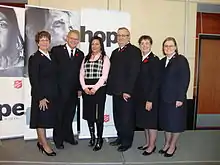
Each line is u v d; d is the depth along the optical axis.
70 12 4.17
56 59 3.55
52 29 4.08
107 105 4.18
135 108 3.53
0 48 3.88
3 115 3.96
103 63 3.56
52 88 3.41
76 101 3.79
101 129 3.69
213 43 5.82
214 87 5.92
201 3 4.91
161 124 3.38
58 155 3.45
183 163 3.28
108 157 3.41
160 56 4.85
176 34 4.88
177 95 3.24
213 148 3.85
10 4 5.11
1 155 3.41
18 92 4.05
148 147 3.56
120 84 3.47
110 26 4.20
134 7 4.72
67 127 3.79
